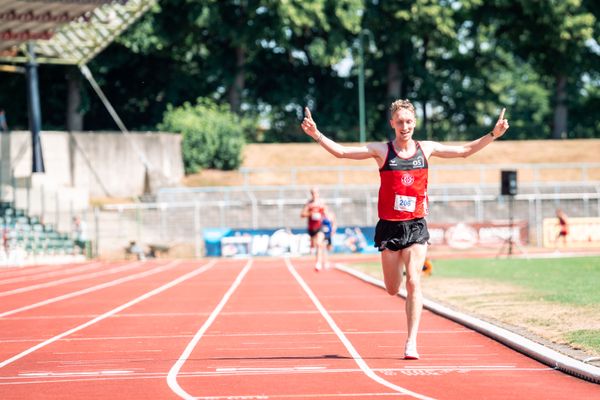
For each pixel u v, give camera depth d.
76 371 16.81
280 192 87.31
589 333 19.22
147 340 21.55
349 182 95.62
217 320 25.92
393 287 17.55
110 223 78.81
